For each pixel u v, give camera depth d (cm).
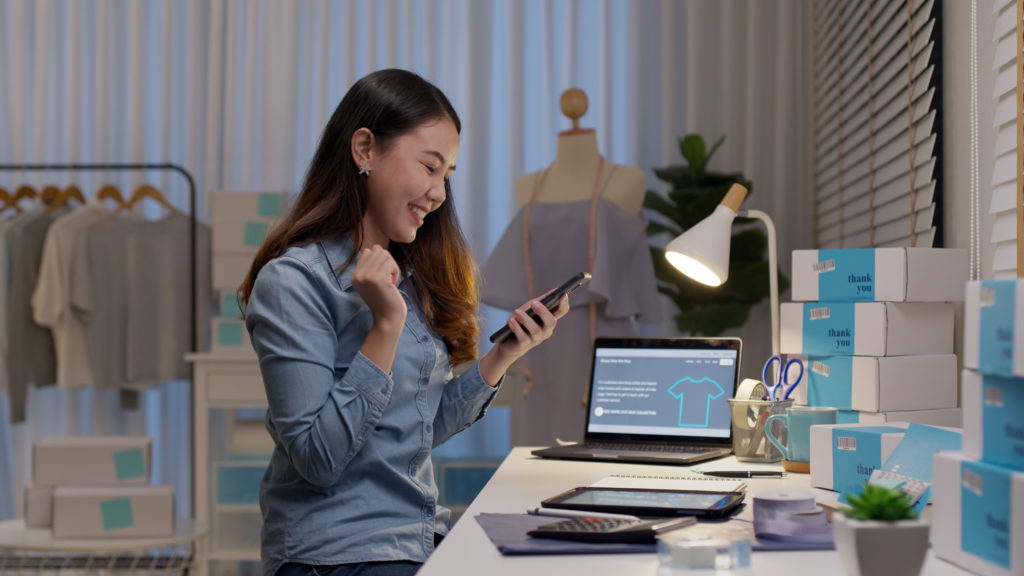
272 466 139
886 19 242
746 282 319
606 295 281
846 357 164
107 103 385
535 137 371
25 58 388
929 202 208
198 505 328
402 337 140
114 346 359
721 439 186
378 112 136
